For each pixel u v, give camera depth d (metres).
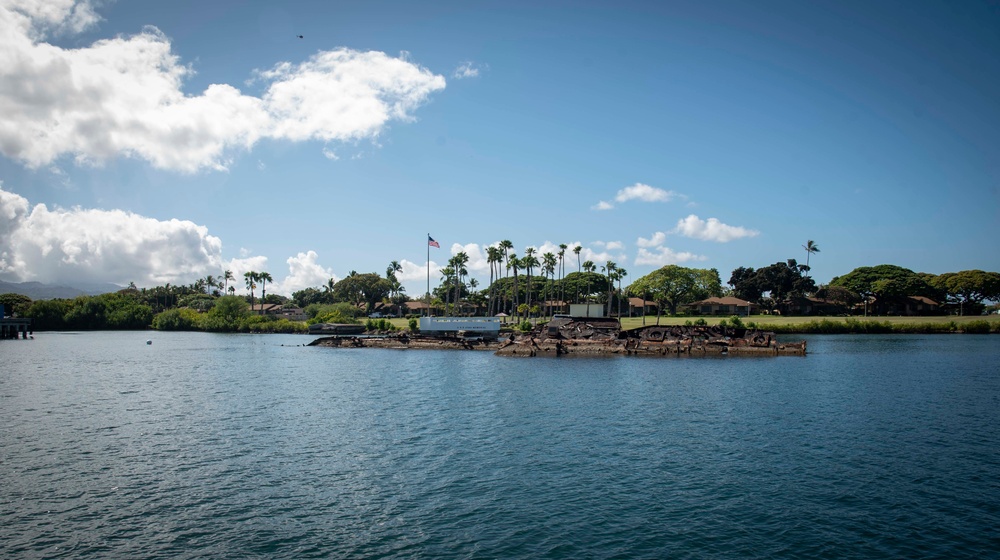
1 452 36.62
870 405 52.44
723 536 24.06
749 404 53.00
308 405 53.34
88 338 170.50
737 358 99.12
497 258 180.62
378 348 129.75
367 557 22.22
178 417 47.75
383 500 28.16
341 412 49.84
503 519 25.80
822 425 44.03
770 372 78.19
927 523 25.42
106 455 35.94
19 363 95.19
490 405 52.97
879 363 88.12
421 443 38.72
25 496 28.66
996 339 135.00
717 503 27.67
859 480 30.98
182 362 97.19
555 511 26.70
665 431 42.06
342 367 88.50
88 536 24.03
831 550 22.88
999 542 23.58
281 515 26.30
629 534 24.22
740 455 35.72
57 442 39.25
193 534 24.27
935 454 35.97
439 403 54.19
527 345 110.38
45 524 25.25
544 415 48.06
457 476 31.67
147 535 24.14
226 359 103.19
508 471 32.56
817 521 25.61
